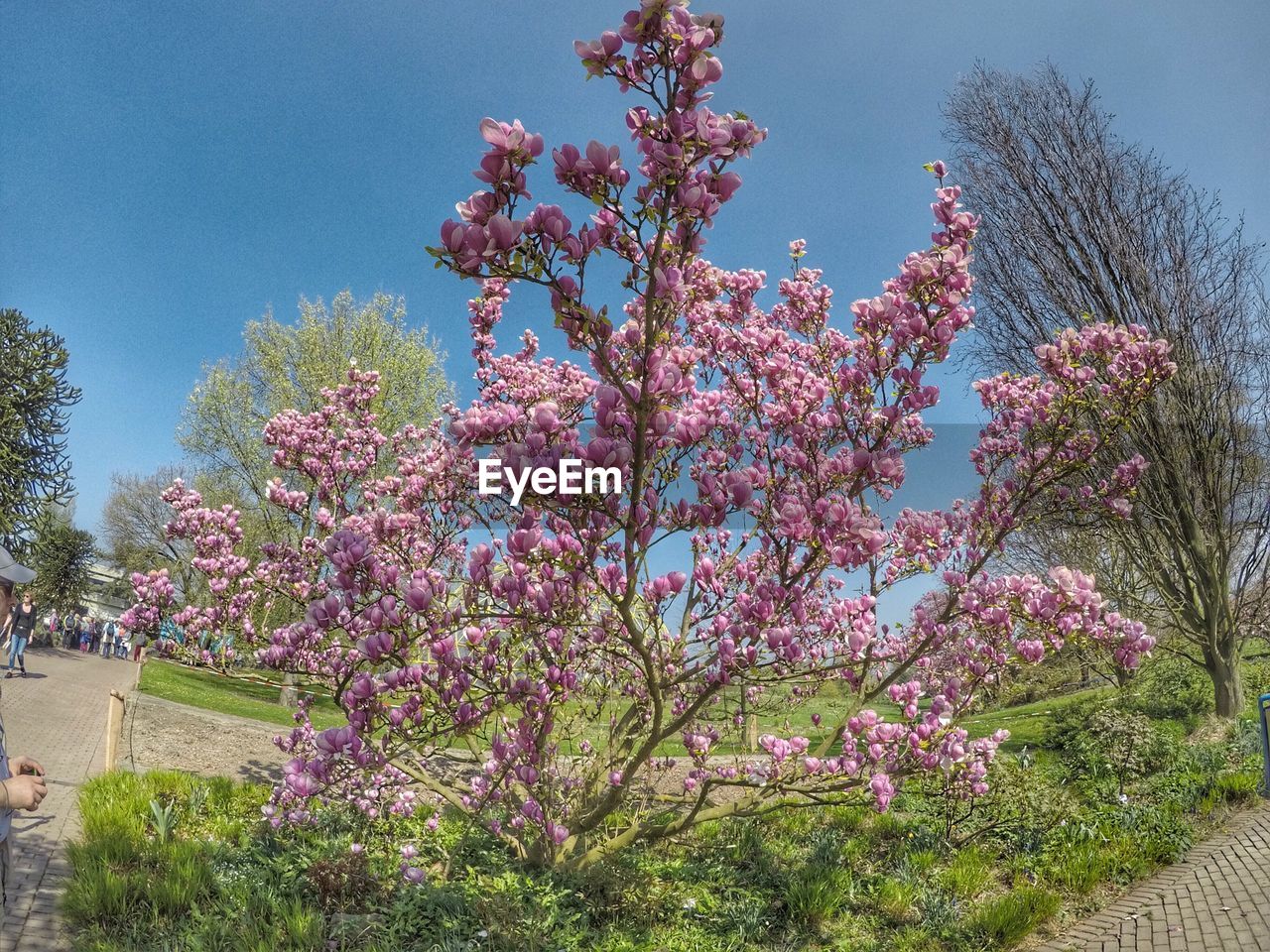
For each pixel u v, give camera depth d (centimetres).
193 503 812
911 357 525
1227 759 999
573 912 615
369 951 504
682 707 689
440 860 704
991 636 602
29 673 1933
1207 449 1314
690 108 332
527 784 598
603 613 557
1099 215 1330
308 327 2228
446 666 518
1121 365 650
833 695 834
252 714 1415
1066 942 624
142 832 662
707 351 708
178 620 748
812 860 780
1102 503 729
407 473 790
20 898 535
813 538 486
